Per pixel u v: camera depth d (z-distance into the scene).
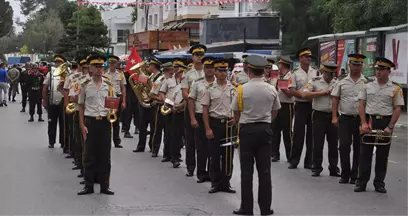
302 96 11.55
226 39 37.81
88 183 9.77
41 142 16.39
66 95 12.86
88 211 8.64
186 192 10.01
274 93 8.36
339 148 10.83
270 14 36.25
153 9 58.72
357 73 10.62
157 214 8.47
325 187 10.51
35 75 22.12
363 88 10.02
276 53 32.94
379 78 9.83
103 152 9.67
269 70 12.95
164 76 13.38
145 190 10.13
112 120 9.63
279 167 12.56
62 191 10.00
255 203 9.23
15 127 20.22
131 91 17.67
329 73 11.36
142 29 62.94
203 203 9.20
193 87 10.62
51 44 86.75
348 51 23.23
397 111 9.81
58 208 8.82
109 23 77.12
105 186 9.78
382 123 9.89
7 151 14.58
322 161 12.21
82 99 9.55
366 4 22.78
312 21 31.98
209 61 10.19
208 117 9.88
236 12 42.78
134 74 14.53
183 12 48.50
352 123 10.70
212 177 10.00
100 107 9.56
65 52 55.53
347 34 23.02
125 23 77.06
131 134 18.42
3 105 31.02
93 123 9.55
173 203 9.19
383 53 21.62
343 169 10.83
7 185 10.48
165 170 12.12
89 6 57.53
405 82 20.84
